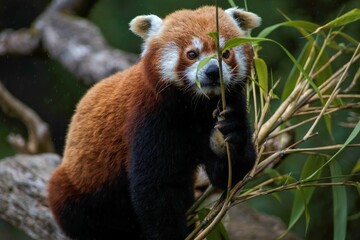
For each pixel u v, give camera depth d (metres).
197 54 8.73
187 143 9.41
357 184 8.87
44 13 18.30
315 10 16.14
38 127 15.55
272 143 10.82
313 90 9.77
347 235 14.87
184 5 18.27
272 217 12.86
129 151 9.57
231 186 9.08
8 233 19.27
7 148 19.72
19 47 18.08
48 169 12.23
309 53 10.30
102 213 10.45
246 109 9.12
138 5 19.48
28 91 22.30
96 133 10.05
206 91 8.68
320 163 9.66
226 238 9.65
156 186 9.29
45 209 11.43
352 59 9.16
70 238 10.77
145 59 9.21
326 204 15.30
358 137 14.48
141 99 9.35
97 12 20.12
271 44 16.25
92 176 10.18
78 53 16.12
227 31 8.84
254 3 16.75
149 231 9.34
